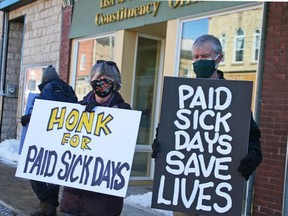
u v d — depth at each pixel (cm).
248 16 542
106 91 306
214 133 266
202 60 282
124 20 739
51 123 317
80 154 303
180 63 638
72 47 898
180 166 269
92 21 825
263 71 503
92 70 310
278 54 486
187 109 273
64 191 314
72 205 304
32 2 1072
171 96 277
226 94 266
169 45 648
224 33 575
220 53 287
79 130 308
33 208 556
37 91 1035
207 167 264
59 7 946
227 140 262
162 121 276
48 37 990
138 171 753
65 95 450
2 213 533
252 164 254
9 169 836
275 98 486
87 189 294
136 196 632
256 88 508
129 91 748
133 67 750
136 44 753
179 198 267
